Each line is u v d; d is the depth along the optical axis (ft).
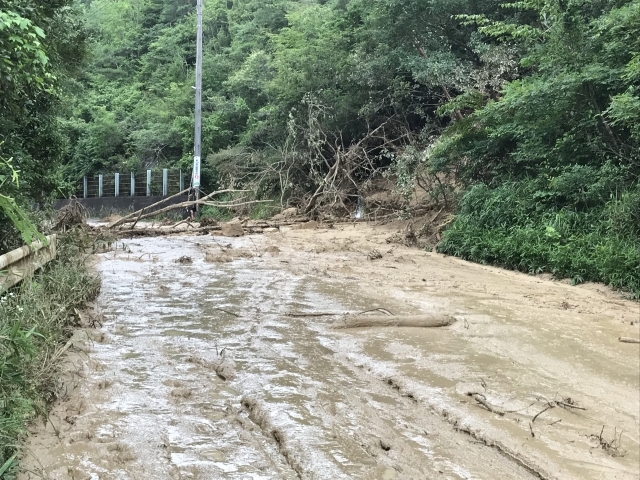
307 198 70.90
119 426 12.14
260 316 22.59
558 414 13.79
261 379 15.30
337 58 74.13
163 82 131.34
